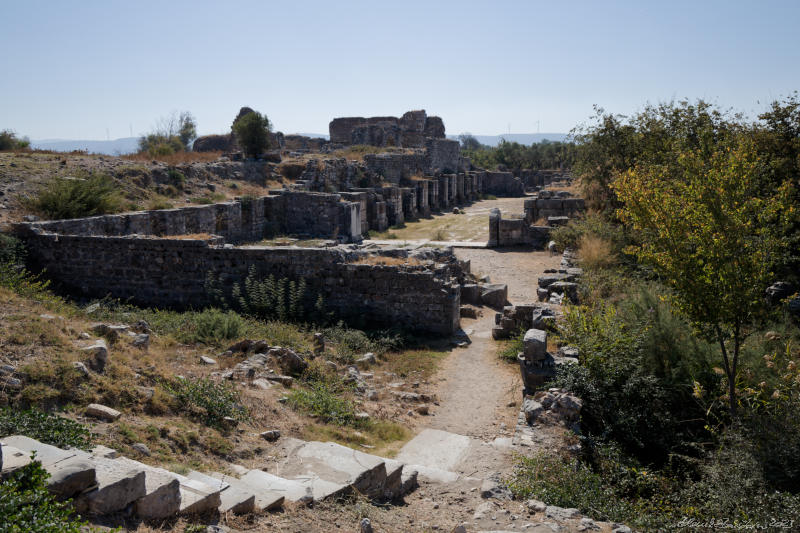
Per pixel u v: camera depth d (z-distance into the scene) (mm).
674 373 10922
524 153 89312
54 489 4246
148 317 14836
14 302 11242
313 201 32531
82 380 7723
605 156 27625
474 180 65250
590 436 9336
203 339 12938
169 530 4730
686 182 11812
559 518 6492
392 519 6238
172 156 36531
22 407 6742
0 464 4160
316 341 14102
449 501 7035
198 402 8336
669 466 9133
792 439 8031
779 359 10828
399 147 55656
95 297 18359
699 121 23094
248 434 7930
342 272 16969
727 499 7430
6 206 20594
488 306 19594
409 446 8891
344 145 59938
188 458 6699
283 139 57375
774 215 9781
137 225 22797
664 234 9805
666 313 12031
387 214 40438
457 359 14320
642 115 26047
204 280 17750
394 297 16672
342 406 9852
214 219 26812
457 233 35750
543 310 14273
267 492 6000
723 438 9016
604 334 11320
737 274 9172
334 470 6875
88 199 22047
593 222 25156
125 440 6574
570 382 10414
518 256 26812
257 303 16625
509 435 9609
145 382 8602
